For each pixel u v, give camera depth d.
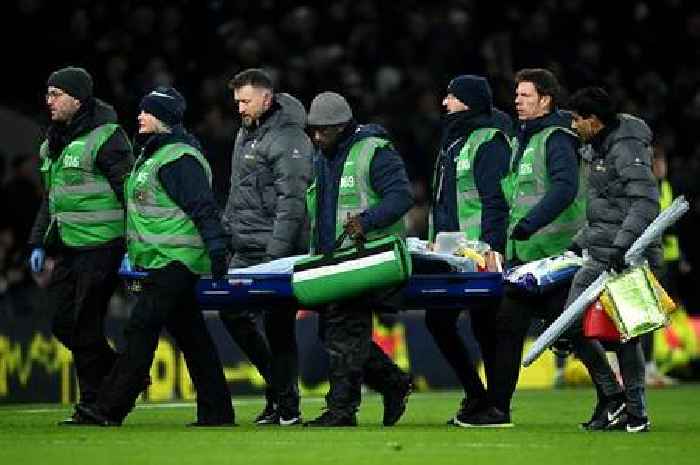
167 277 37.66
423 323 66.25
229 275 38.53
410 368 65.38
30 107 74.25
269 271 38.88
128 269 40.75
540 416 46.31
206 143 66.38
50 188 39.72
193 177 37.56
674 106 87.12
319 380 61.72
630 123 37.16
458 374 40.06
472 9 85.88
